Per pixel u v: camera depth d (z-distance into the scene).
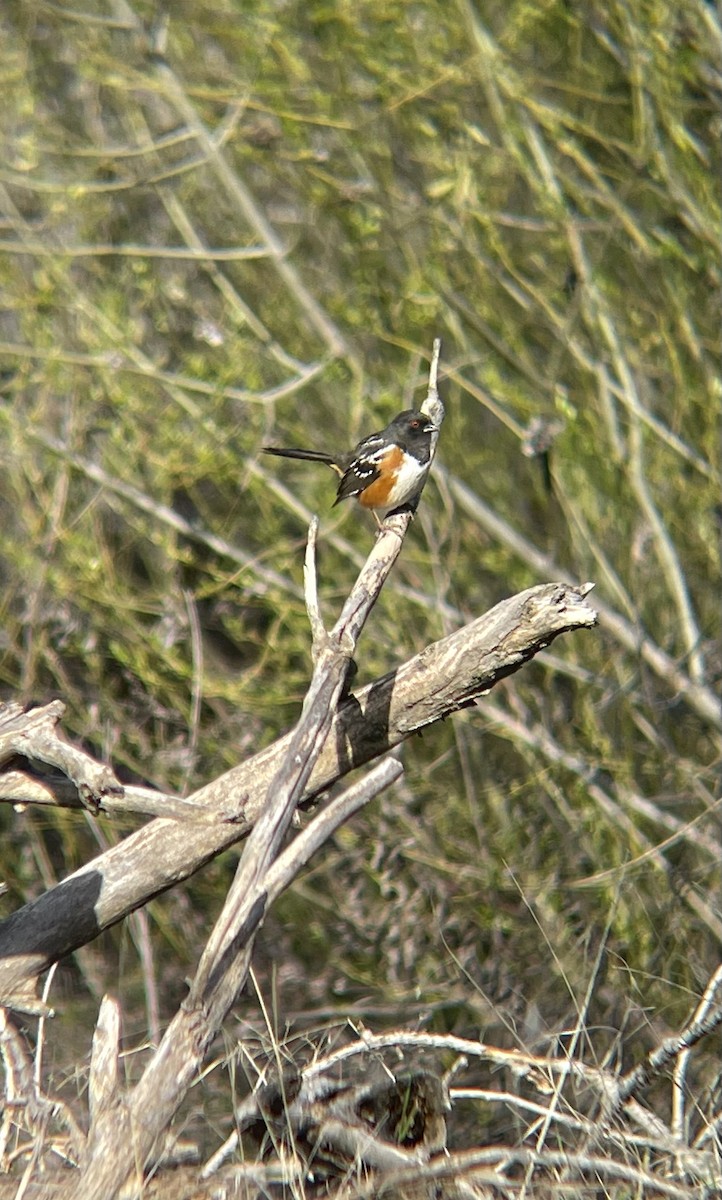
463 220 12.93
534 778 12.22
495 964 10.82
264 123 13.02
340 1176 5.96
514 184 13.73
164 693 12.89
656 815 12.16
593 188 13.59
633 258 13.33
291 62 12.59
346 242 13.69
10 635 12.64
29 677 12.29
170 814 5.20
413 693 5.70
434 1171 5.66
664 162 12.78
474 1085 8.77
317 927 11.78
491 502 14.20
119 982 11.41
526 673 13.59
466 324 13.67
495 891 11.49
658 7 12.40
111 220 14.02
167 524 12.95
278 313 13.80
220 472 12.50
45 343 12.55
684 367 13.23
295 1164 5.55
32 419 12.34
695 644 12.62
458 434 13.54
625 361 13.10
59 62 14.12
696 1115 7.44
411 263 13.08
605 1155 6.21
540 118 12.76
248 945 4.87
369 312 12.97
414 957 11.48
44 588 12.53
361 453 9.06
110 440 12.72
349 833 12.11
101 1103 4.93
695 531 13.34
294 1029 11.18
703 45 12.74
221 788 5.74
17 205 14.18
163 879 5.65
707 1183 5.67
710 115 13.12
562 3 12.70
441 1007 10.93
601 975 9.90
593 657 13.25
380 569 5.88
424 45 12.82
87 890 5.61
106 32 13.36
